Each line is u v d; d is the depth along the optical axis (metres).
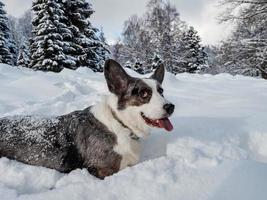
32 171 0.67
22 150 0.72
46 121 0.76
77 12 5.07
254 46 4.48
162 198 0.53
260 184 0.54
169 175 0.59
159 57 6.11
